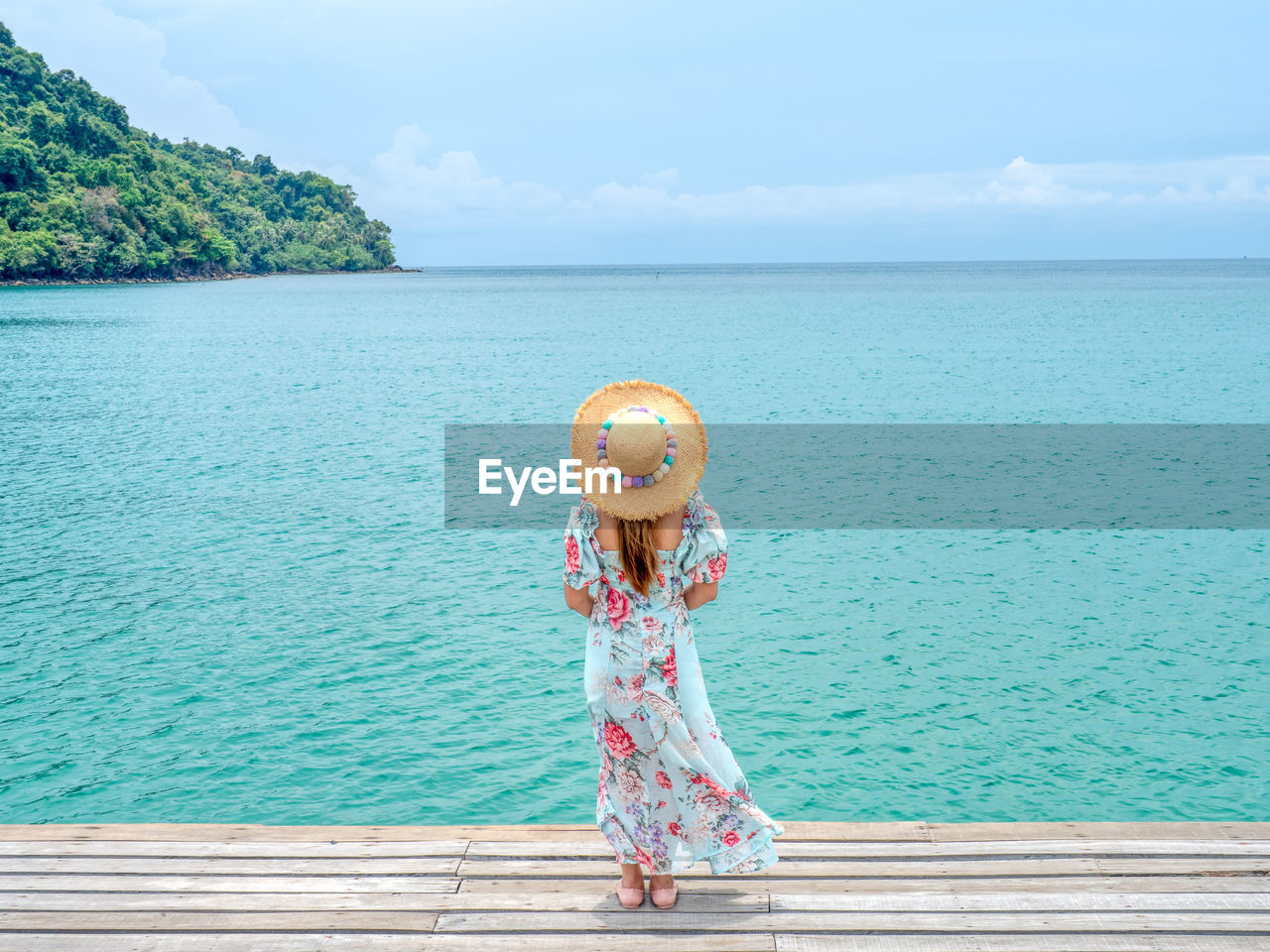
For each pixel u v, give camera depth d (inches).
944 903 131.6
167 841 149.2
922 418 1073.5
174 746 324.8
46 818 281.7
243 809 286.5
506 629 432.5
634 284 7514.8
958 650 407.2
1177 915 127.9
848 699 357.7
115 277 6190.9
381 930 127.6
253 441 968.3
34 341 2279.8
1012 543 585.0
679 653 128.5
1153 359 1641.2
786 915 130.0
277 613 455.2
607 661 128.2
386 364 1763.0
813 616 451.2
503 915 130.6
